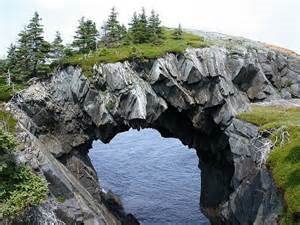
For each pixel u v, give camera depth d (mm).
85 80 58219
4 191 38844
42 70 58625
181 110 63344
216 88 63031
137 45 66500
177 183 81188
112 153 104688
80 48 65000
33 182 40656
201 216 66938
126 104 59281
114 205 63625
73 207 47156
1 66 61469
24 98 54750
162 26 83500
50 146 56219
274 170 40844
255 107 65062
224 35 83875
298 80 74375
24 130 48219
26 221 39156
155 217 65312
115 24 70938
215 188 68750
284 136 45688
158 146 112312
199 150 73312
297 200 35469
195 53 63500
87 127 60656
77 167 59719
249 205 47031
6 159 41750
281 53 75750
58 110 58406
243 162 53438
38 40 59906
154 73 60844
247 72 67938
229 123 61844
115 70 59000
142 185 79625
